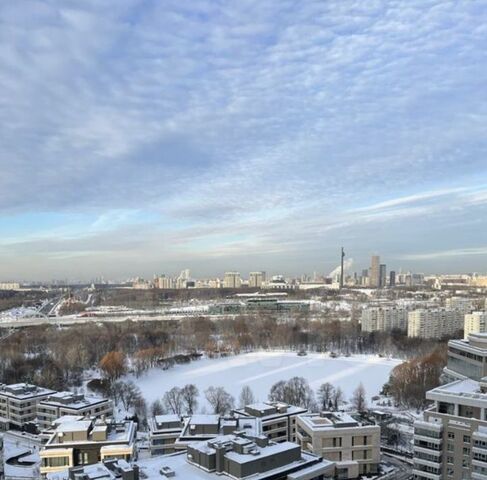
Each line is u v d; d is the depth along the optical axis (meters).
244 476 167.25
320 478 180.75
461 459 195.12
